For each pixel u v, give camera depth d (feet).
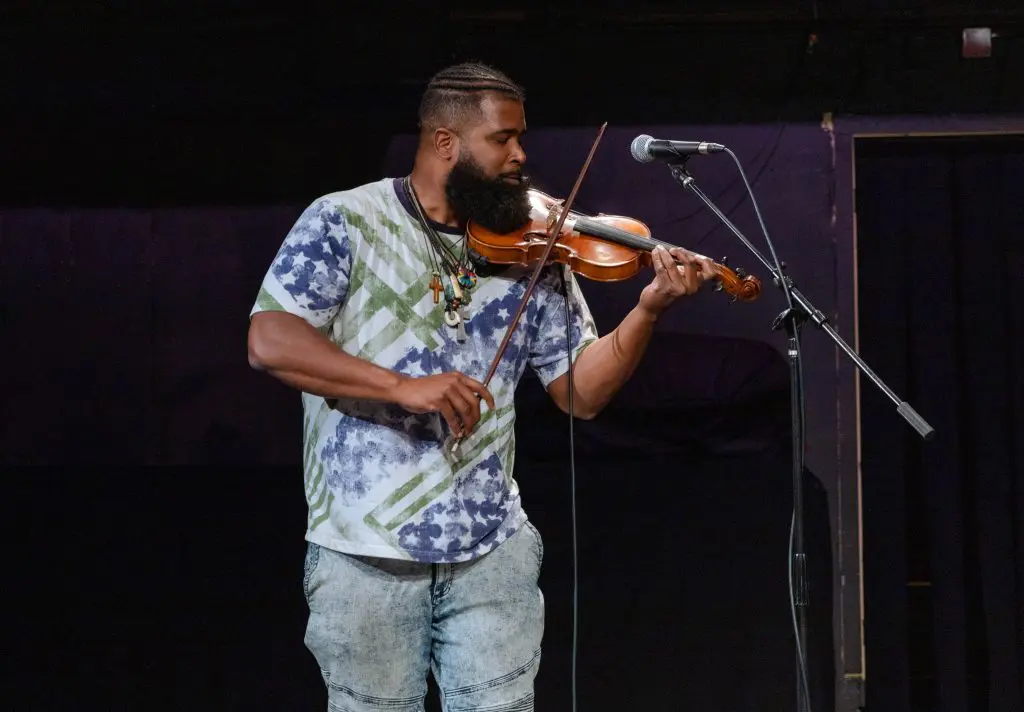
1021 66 40.73
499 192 25.73
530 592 26.68
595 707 41.55
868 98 41.27
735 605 41.39
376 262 25.62
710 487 41.37
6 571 42.06
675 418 41.52
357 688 25.72
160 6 40.27
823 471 41.42
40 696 41.83
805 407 41.45
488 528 25.81
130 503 42.06
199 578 41.81
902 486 41.88
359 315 25.55
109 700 41.73
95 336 42.27
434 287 25.76
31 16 40.22
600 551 41.60
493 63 41.37
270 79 41.34
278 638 41.60
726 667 41.37
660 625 41.55
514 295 26.61
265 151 41.96
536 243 26.16
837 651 41.34
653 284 26.43
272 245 42.06
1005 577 41.52
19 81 41.52
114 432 42.19
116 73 41.50
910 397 41.78
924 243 41.57
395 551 24.88
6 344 42.39
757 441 41.42
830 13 40.22
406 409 24.31
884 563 41.98
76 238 42.27
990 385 41.34
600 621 41.57
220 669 41.68
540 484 41.65
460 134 25.81
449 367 25.64
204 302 42.16
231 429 42.04
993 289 41.29
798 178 41.55
